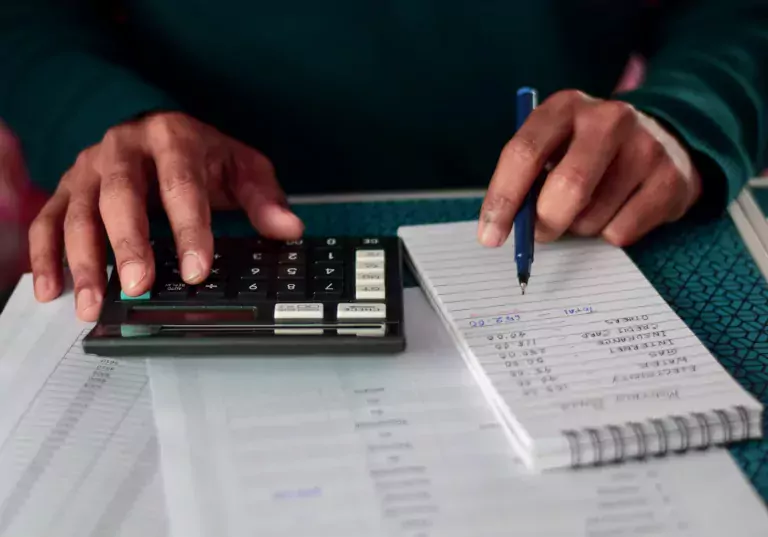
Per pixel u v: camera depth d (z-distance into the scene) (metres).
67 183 0.48
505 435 0.33
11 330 0.41
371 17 0.72
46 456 0.32
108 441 0.33
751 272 0.45
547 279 0.42
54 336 0.40
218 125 0.78
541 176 0.44
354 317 0.38
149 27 0.74
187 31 0.73
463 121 0.78
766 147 0.55
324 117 0.77
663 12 0.75
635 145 0.45
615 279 0.42
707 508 0.29
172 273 0.41
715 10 0.67
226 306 0.39
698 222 0.50
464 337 0.37
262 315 0.38
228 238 0.45
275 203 0.48
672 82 0.55
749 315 0.41
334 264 0.42
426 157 0.80
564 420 0.32
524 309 0.39
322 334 0.37
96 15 0.75
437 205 0.54
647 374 0.34
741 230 0.49
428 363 0.37
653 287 0.41
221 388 0.36
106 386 0.36
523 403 0.33
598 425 0.31
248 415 0.34
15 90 0.60
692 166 0.49
